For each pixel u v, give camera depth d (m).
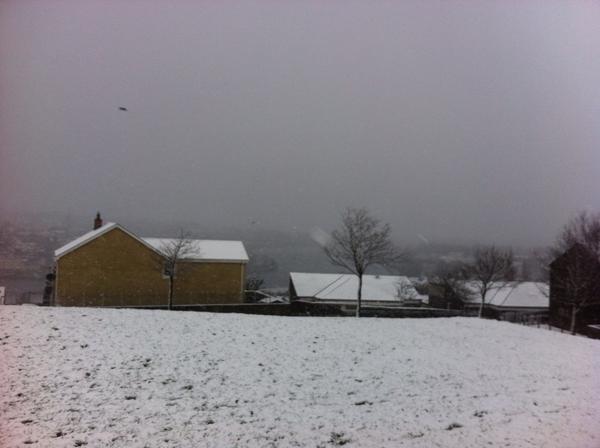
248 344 15.80
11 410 9.33
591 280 35.03
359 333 19.27
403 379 13.42
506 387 13.17
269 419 9.82
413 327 21.78
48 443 8.05
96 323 16.83
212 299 40.00
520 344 19.47
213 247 41.84
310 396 11.48
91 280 36.16
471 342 19.23
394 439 9.09
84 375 11.62
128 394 10.66
